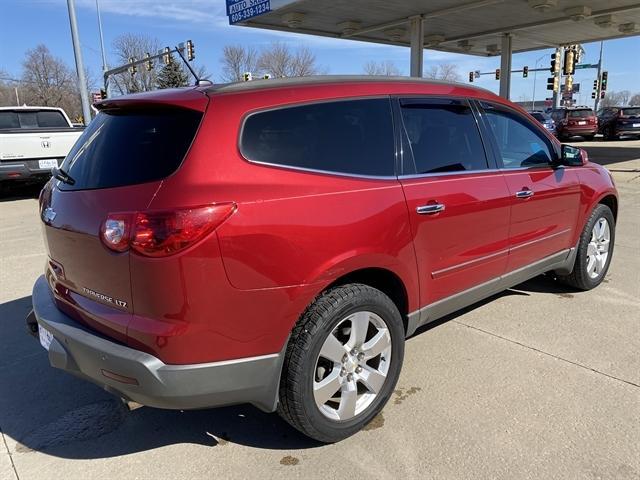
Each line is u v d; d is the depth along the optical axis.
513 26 18.33
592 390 3.25
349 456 2.73
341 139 2.85
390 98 3.15
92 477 2.63
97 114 3.04
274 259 2.44
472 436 2.85
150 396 2.35
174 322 2.29
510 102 4.06
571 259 4.63
